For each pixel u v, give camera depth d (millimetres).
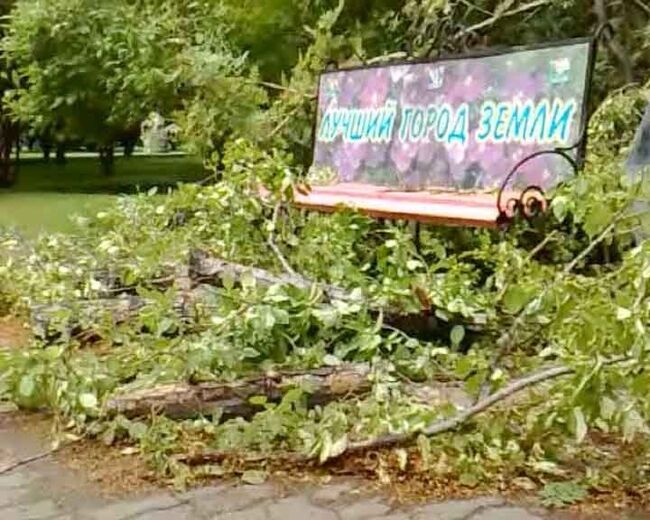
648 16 6219
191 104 7477
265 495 2361
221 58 7285
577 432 2275
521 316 2893
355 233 4215
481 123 4535
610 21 6004
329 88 5922
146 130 8016
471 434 2572
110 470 2518
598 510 2275
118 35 9844
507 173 4121
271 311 3018
